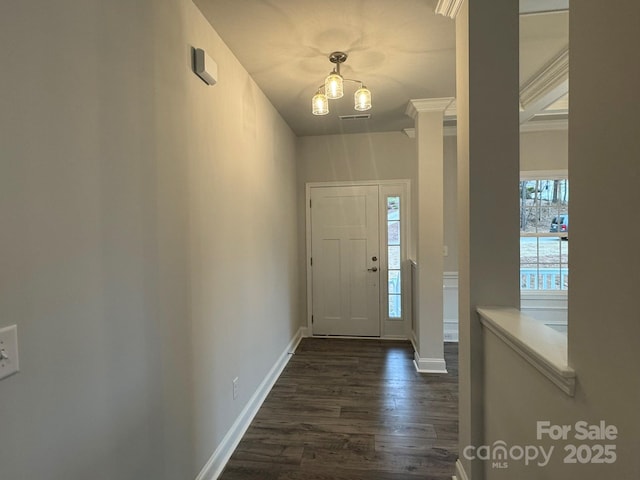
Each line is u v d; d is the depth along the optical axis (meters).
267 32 2.03
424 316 3.28
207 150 1.87
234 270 2.23
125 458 1.22
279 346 3.34
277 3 1.77
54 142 0.94
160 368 1.43
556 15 1.99
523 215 4.23
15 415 0.84
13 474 0.83
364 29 2.04
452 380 3.06
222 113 2.07
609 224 0.72
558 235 4.17
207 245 1.86
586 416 0.80
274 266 3.20
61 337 0.96
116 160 1.18
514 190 1.58
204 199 1.83
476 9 1.57
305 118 3.64
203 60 1.73
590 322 0.79
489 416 1.49
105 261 1.13
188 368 1.65
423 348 3.28
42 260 0.91
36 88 0.89
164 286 1.46
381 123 3.87
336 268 4.38
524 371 1.14
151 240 1.38
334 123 3.85
